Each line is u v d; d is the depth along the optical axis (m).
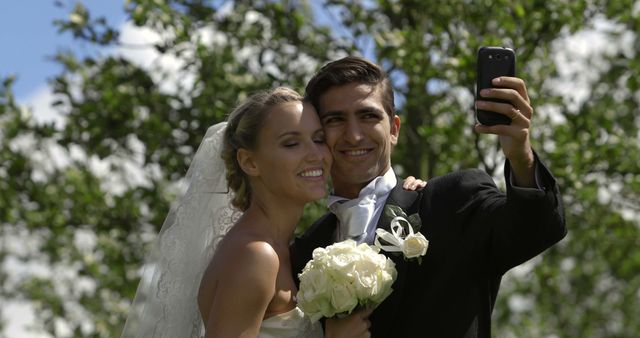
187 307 4.43
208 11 9.27
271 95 4.24
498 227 4.01
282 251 4.20
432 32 8.70
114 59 9.31
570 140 8.45
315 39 9.36
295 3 9.41
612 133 8.83
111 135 9.22
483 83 3.81
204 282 4.15
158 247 4.49
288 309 4.11
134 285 10.22
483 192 4.18
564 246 11.72
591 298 15.80
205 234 4.51
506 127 3.74
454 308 4.09
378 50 8.65
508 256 4.01
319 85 4.32
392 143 4.51
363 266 3.93
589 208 9.18
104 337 10.41
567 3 8.41
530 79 8.34
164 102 9.11
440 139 9.06
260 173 4.20
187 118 8.84
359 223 4.27
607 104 9.98
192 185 4.54
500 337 14.65
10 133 9.50
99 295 11.04
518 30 8.30
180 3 9.30
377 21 9.33
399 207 4.25
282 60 9.25
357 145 4.28
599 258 13.35
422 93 8.70
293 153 4.14
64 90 9.41
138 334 4.41
